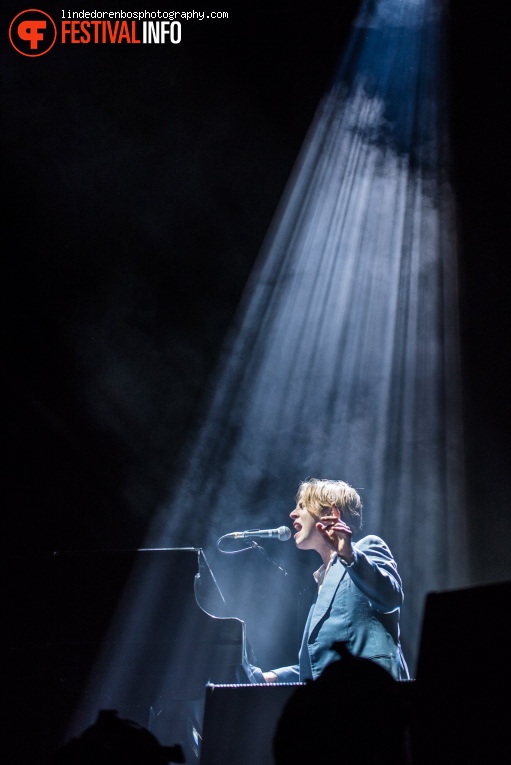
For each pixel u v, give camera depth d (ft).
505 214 22.44
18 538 21.83
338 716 4.57
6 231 22.06
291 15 21.98
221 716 8.30
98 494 22.36
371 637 9.73
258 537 11.64
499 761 5.24
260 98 23.04
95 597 9.90
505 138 22.08
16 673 9.71
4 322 22.16
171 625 9.80
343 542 9.40
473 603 5.61
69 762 4.59
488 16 21.17
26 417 22.22
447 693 5.51
